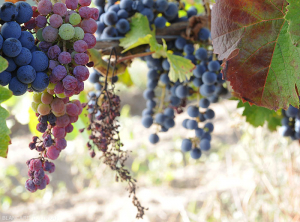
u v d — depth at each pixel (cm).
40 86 43
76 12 47
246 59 52
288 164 189
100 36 74
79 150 352
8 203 325
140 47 73
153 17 73
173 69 69
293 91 51
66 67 44
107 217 266
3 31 41
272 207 192
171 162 336
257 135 193
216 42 54
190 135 89
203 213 229
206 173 303
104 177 337
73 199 321
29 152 400
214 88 74
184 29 75
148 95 84
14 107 109
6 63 40
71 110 47
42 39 45
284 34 51
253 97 53
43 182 47
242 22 52
